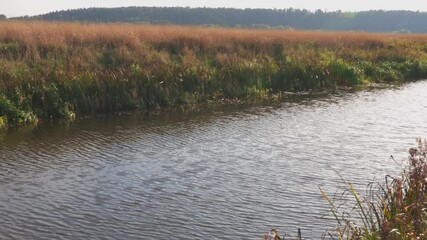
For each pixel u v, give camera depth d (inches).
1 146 477.1
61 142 494.6
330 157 450.9
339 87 885.2
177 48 917.2
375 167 423.2
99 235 301.1
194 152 462.6
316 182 387.2
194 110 663.1
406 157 451.2
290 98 764.6
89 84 641.0
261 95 772.6
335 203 346.6
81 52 792.9
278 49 1035.3
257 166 424.2
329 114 641.6
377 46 1286.9
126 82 668.1
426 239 217.8
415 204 241.3
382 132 545.0
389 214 248.2
